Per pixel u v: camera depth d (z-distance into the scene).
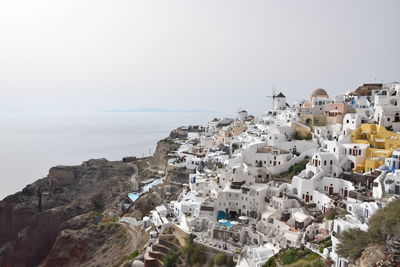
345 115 106.81
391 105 108.94
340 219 62.59
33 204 176.50
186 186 126.94
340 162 88.12
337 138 99.62
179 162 153.25
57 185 193.75
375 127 95.00
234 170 101.94
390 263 37.78
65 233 129.25
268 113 179.38
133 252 95.69
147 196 135.50
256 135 132.38
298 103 165.38
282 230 70.75
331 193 82.06
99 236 120.25
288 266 55.19
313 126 118.44
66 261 122.88
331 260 51.50
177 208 98.50
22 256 153.12
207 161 137.62
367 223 56.19
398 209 47.94
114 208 148.38
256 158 106.81
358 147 88.12
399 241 41.88
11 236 174.50
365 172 82.81
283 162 102.19
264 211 84.12
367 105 123.44
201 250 75.12
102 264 104.75
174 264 75.75
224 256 69.56
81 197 176.88
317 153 89.44
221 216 89.56
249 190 88.88
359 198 73.62
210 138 178.38
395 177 71.94
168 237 86.38
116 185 178.25
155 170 185.88
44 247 153.50
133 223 121.06
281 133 113.38
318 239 61.66
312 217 72.44
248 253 68.62
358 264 42.88
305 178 85.69
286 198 82.31
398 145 87.19
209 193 101.62
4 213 180.75
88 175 195.75
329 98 145.50
